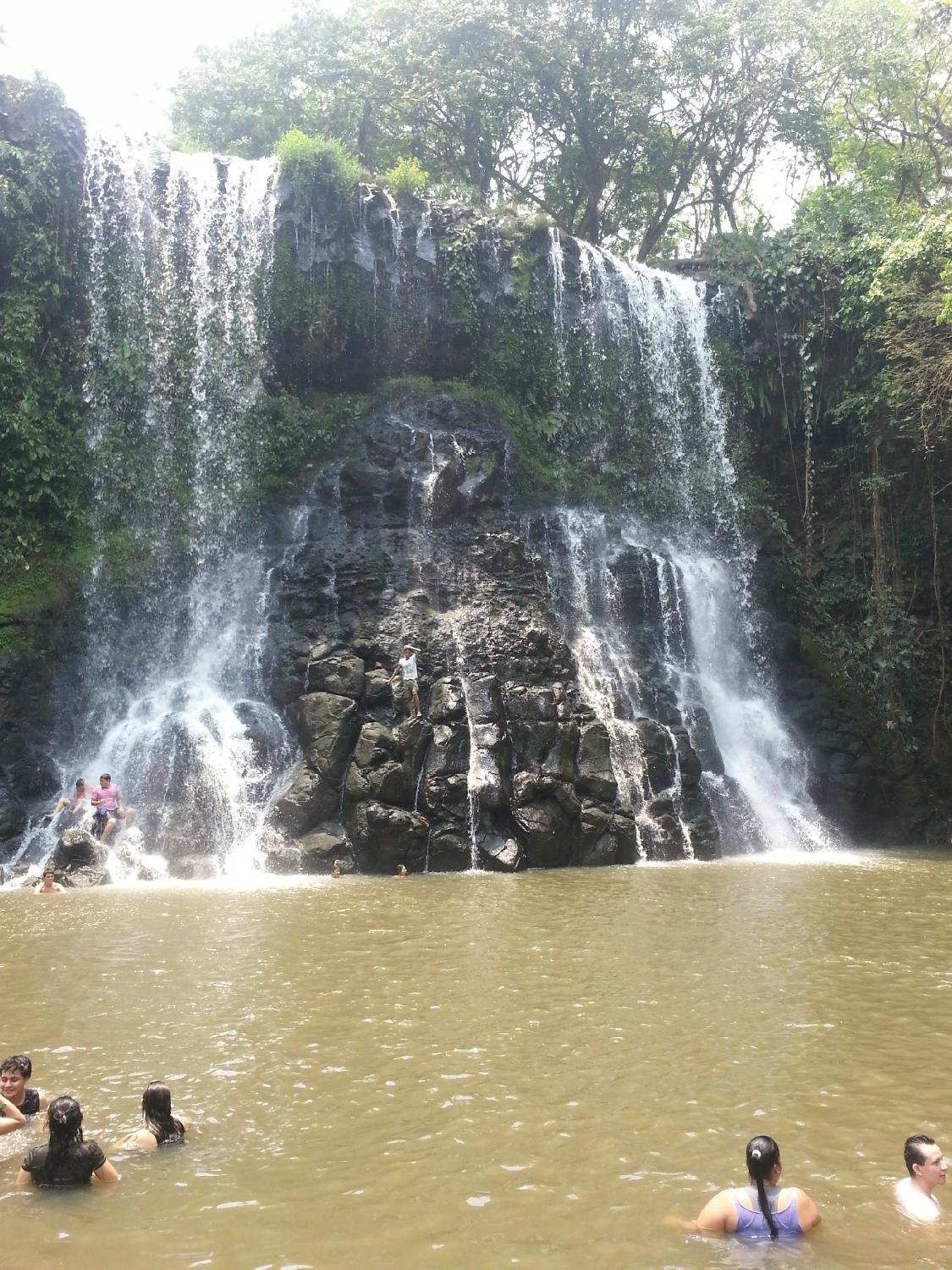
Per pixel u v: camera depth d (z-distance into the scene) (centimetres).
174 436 2439
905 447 2736
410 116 3541
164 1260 510
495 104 3469
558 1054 809
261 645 2109
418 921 1303
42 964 1087
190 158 2567
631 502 2770
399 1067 780
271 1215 555
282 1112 697
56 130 2372
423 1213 557
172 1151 637
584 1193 579
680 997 962
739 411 2934
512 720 1959
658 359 2938
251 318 2552
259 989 988
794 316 2930
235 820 1811
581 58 3356
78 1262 508
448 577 2227
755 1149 543
